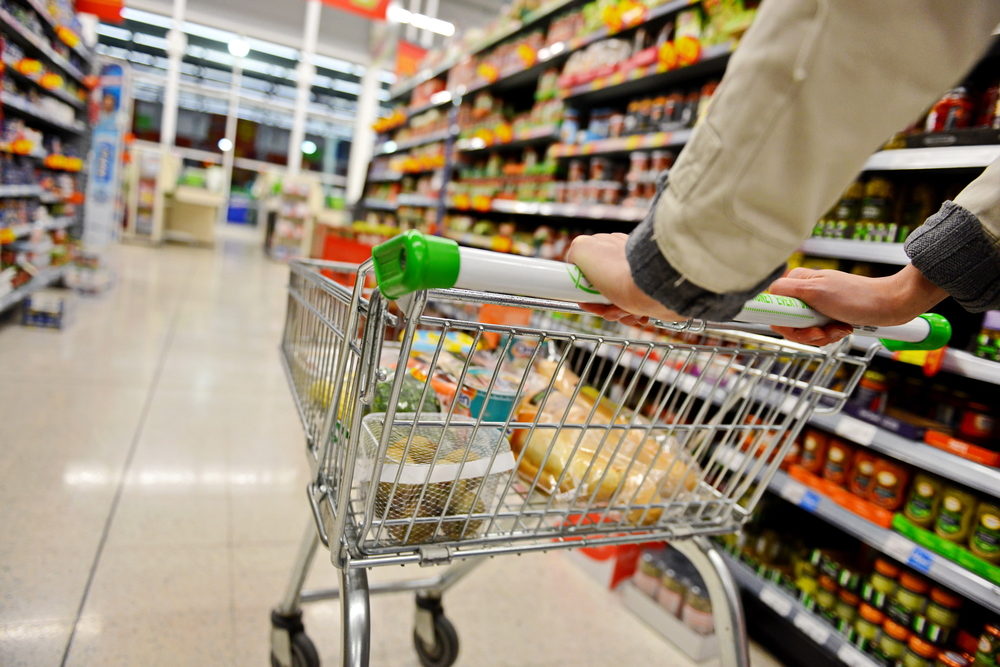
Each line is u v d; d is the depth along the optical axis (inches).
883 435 63.5
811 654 67.7
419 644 58.0
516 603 71.9
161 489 83.0
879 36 16.3
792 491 71.4
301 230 382.3
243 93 493.4
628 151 112.3
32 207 178.9
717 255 18.7
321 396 39.7
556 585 77.1
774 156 17.4
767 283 20.2
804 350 38.0
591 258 23.8
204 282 254.1
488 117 176.9
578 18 135.0
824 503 68.2
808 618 68.0
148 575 65.2
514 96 183.2
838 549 74.7
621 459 38.9
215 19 429.4
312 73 464.4
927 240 29.8
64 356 130.0
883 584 63.4
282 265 359.9
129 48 463.8
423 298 24.6
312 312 42.2
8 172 154.3
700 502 39.2
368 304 28.7
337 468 34.5
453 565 53.9
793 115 17.0
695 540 40.6
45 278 176.7
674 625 68.4
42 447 88.0
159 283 235.1
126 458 89.3
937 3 16.2
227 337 167.5
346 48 459.2
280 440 104.6
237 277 282.2
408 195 236.7
